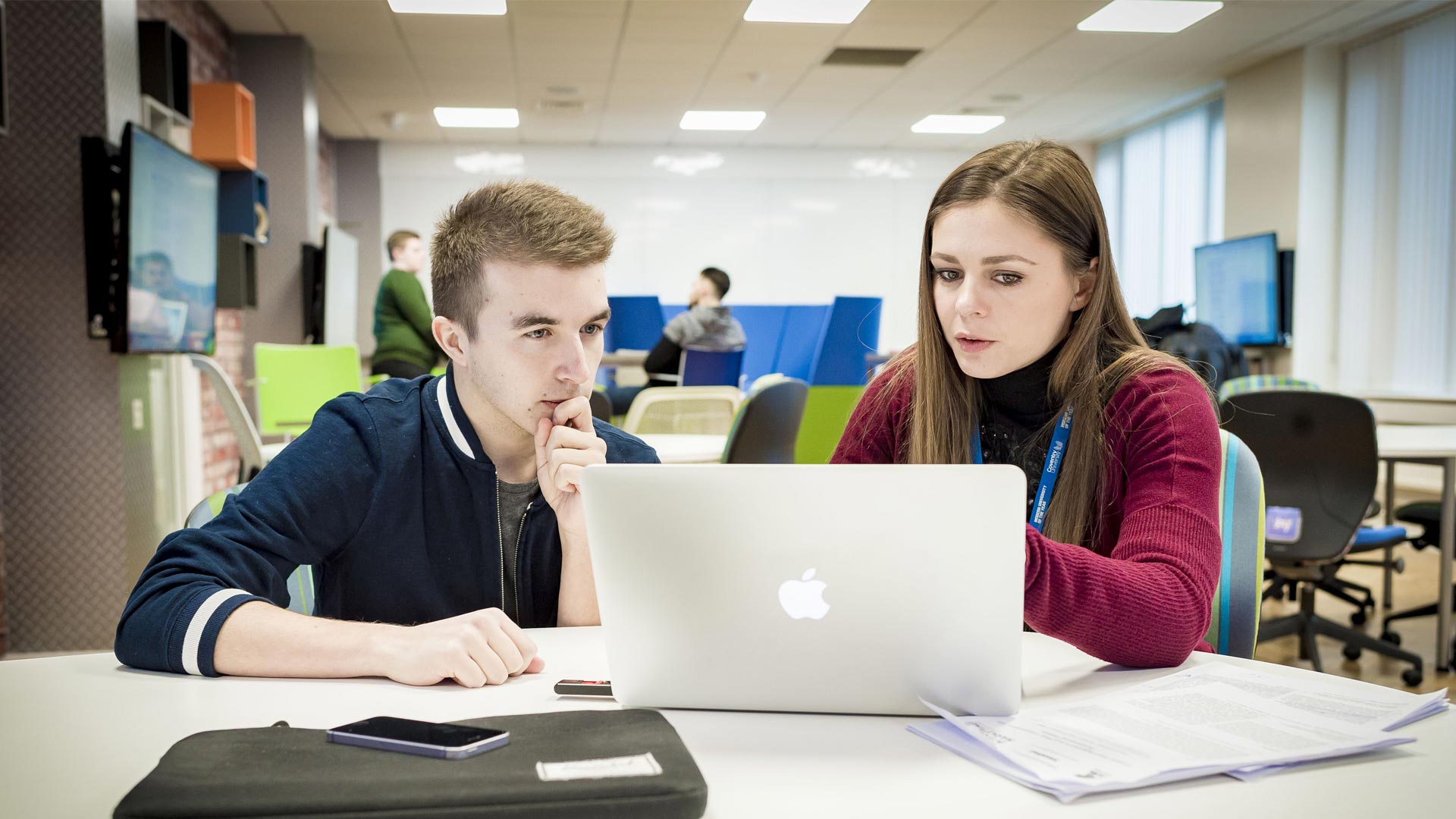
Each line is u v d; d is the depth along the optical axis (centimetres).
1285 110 730
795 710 80
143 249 349
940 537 75
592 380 108
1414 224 657
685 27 635
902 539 75
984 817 62
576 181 1023
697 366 562
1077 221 116
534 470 117
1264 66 747
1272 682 86
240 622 90
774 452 268
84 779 67
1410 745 74
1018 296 115
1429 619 382
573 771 61
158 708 81
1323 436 288
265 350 466
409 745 64
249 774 61
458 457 114
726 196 1041
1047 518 121
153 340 361
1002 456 131
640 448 125
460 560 115
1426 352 648
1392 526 341
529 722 71
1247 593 120
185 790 58
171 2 539
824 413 476
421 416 117
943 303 121
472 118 889
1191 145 872
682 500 76
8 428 346
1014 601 75
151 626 91
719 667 79
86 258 338
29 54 341
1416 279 655
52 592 349
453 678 89
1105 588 89
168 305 376
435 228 111
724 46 676
